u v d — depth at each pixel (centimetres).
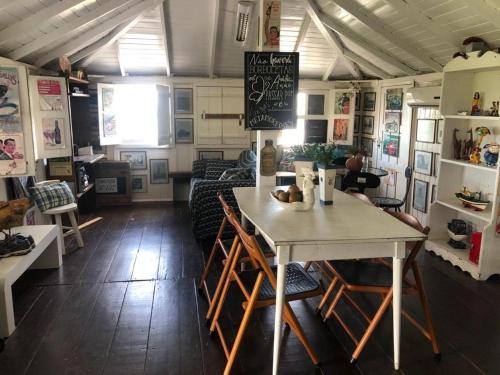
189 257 426
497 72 385
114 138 641
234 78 666
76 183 534
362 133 686
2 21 339
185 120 668
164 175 680
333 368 248
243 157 626
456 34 383
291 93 387
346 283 253
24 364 250
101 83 610
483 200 403
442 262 418
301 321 302
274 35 381
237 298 335
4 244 313
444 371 246
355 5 424
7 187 405
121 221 560
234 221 252
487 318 308
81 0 358
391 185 596
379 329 292
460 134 429
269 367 249
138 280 370
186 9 480
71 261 414
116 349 265
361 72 648
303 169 280
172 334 283
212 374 241
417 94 498
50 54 470
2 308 276
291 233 224
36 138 435
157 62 614
